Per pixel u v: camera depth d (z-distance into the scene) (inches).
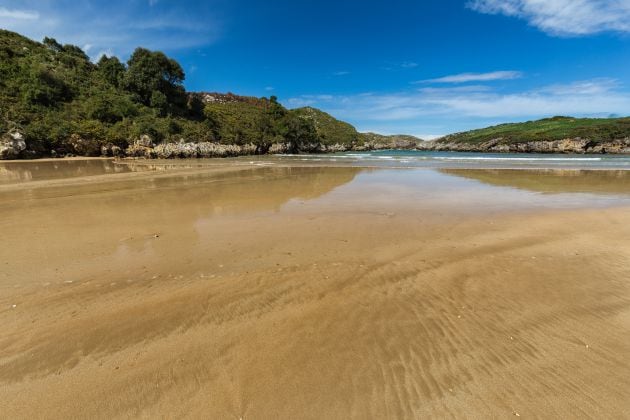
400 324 153.9
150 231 311.9
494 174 792.3
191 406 105.9
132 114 1827.0
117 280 203.6
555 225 328.2
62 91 1713.8
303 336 144.1
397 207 416.8
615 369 123.7
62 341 141.0
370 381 117.2
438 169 938.7
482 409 105.4
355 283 197.8
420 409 105.3
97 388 113.8
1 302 176.1
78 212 393.7
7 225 334.3
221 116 2500.0
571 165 1031.0
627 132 2495.1
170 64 2199.8
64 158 1443.2
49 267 225.0
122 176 780.0
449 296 181.5
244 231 310.5
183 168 1023.0
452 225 330.0
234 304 172.4
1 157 1283.2
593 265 225.5
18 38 2039.9
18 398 110.0
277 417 101.7
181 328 150.6
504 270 217.3
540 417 102.6
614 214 370.6
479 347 137.1
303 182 674.8
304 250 257.1
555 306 170.6
